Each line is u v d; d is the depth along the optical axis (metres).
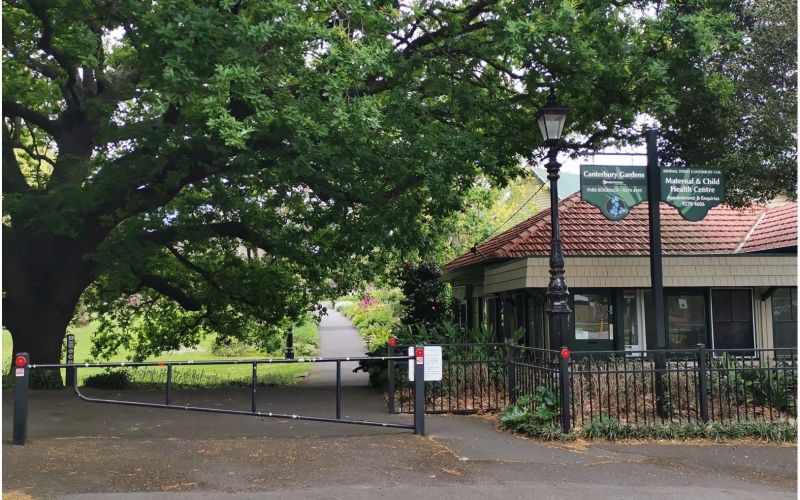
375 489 6.35
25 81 14.12
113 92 14.07
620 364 10.49
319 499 6.00
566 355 8.62
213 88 9.80
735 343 14.42
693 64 11.41
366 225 13.53
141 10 10.03
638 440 8.51
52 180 13.77
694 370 9.00
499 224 30.81
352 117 10.16
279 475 6.74
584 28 11.33
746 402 9.20
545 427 8.57
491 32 12.12
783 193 12.73
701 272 13.66
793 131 11.55
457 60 13.03
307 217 14.02
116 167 12.62
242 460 7.27
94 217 13.30
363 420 9.65
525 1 11.29
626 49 11.09
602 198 10.16
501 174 13.91
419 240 15.53
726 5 11.70
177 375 18.25
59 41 13.03
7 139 14.00
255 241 15.87
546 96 12.64
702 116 12.15
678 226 15.65
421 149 11.71
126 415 10.20
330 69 10.60
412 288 20.73
